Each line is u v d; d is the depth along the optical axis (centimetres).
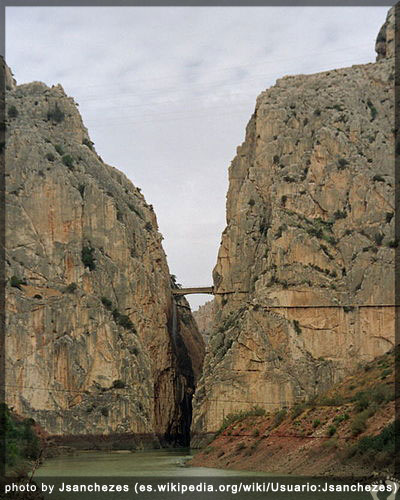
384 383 10988
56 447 17625
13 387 19862
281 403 19875
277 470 10025
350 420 10006
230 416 13762
